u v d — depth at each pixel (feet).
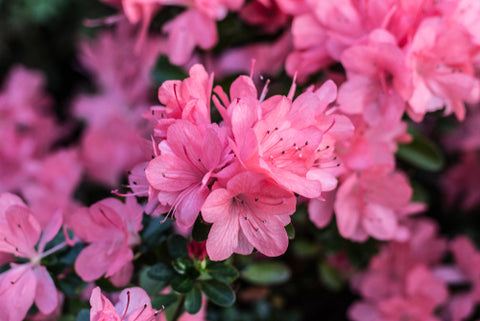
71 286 1.46
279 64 1.76
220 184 1.24
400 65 1.43
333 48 1.53
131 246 1.43
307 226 1.75
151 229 1.43
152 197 1.29
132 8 1.64
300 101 1.29
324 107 1.32
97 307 1.28
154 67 1.79
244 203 1.28
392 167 1.52
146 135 1.36
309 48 1.60
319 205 1.52
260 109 1.26
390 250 1.84
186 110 1.26
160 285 1.48
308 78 1.63
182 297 1.47
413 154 1.76
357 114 1.51
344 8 1.54
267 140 1.26
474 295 1.79
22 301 1.39
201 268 1.39
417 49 1.45
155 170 1.26
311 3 1.59
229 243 1.27
